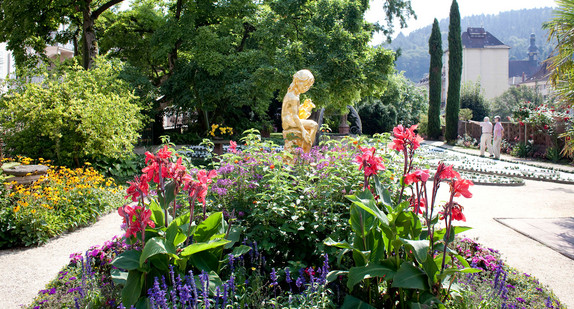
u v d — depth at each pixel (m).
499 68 60.00
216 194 4.41
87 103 9.76
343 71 13.95
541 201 9.01
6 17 16.50
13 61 21.09
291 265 3.79
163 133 21.95
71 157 9.96
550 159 17.03
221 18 19.44
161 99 19.97
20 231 5.68
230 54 17.95
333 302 3.23
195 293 2.63
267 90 16.11
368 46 16.09
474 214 7.73
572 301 3.90
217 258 3.33
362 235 3.02
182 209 4.36
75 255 4.30
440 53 31.17
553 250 5.47
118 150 10.02
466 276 3.58
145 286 3.00
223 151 15.31
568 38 7.67
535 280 4.10
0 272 4.68
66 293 3.48
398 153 4.95
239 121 24.17
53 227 6.00
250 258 3.88
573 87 7.85
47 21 17.72
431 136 31.80
